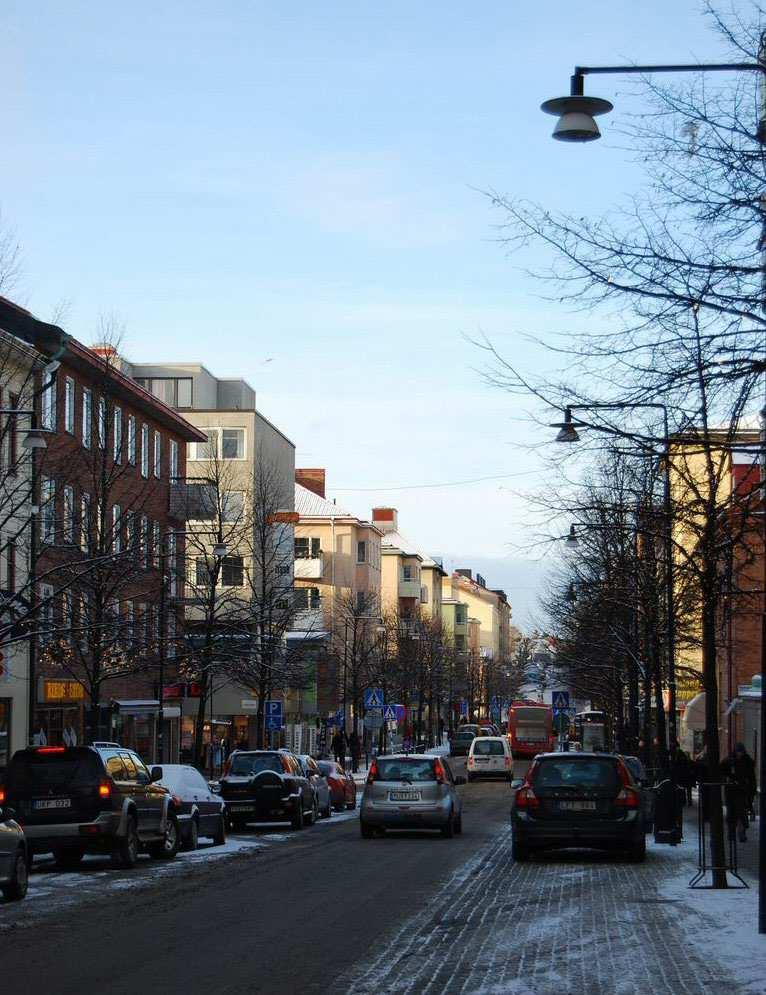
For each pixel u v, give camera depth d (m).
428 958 13.27
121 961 13.30
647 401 12.66
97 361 42.91
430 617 133.00
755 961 12.81
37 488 35.28
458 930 15.37
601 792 24.38
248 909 17.64
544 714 97.75
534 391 12.82
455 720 141.12
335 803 46.00
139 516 42.03
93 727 37.66
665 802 29.11
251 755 36.22
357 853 27.30
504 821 40.00
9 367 38.38
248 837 33.16
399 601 130.88
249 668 51.34
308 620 85.44
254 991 11.47
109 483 39.47
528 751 97.56
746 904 17.47
